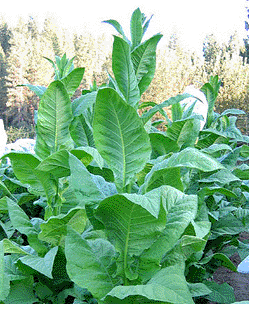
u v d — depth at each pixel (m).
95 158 1.51
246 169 2.80
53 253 1.46
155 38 1.56
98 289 1.25
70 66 1.97
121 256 1.31
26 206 2.80
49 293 1.53
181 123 2.04
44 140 1.66
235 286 2.67
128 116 1.24
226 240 2.47
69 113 1.63
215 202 2.44
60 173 1.56
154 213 1.10
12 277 1.49
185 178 2.06
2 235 2.34
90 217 1.31
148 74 1.63
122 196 1.17
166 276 1.18
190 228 1.57
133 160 1.31
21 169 1.57
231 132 2.98
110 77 1.59
